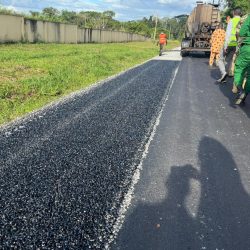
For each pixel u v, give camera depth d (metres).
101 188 3.39
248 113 6.67
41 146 4.45
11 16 23.02
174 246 2.56
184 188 3.46
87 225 2.77
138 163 4.04
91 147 4.48
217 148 4.62
